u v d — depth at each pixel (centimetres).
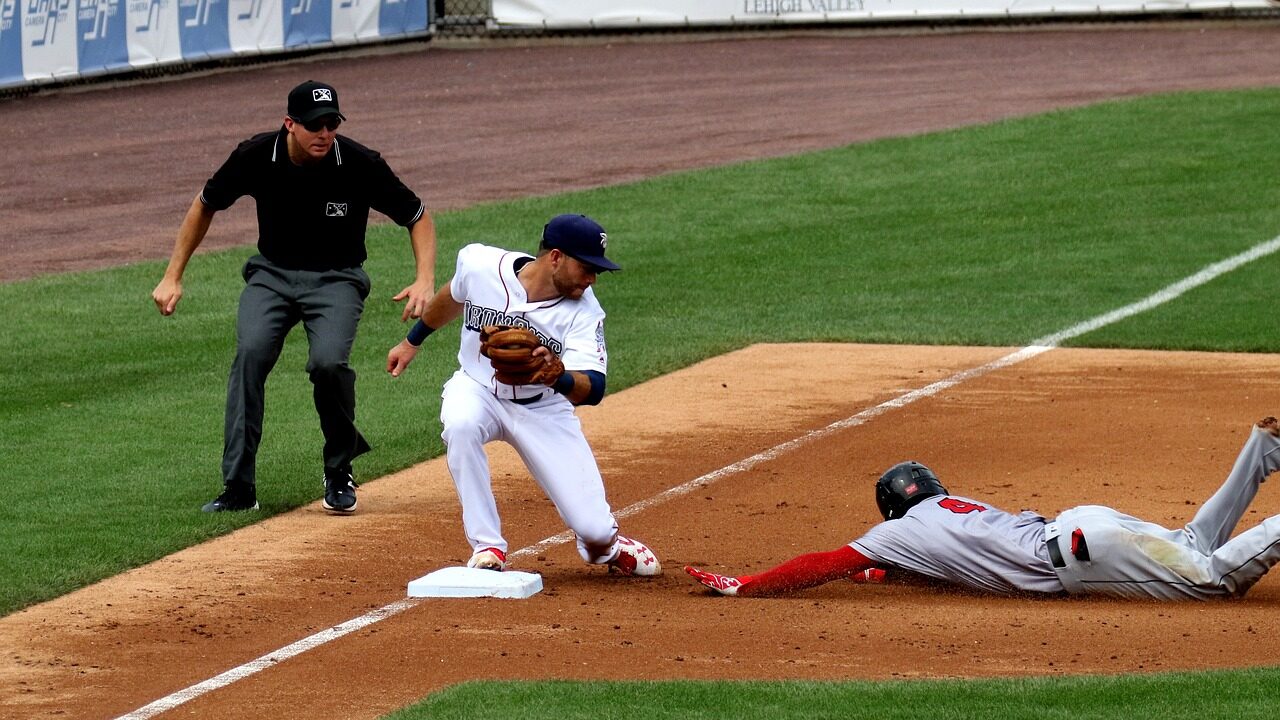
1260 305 5091
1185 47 10350
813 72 9912
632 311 5175
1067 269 5647
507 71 10250
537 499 3231
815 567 2498
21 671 2227
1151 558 2420
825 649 2197
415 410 4000
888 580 2630
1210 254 5794
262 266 3102
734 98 9112
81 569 2748
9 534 2977
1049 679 2011
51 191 7056
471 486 2581
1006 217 6419
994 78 9494
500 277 2500
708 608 2434
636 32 11400
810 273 5669
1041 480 3291
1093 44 10619
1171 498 3128
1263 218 6278
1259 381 4184
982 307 5162
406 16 11331
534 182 7119
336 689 2092
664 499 3197
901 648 2197
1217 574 2406
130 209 6719
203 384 4291
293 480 3375
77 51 9538
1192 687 1967
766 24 11412
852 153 7531
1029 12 11312
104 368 4469
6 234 6297
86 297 5309
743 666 2127
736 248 6012
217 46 10275
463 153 7781
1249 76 9212
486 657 2198
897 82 9481
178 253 3108
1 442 3716
